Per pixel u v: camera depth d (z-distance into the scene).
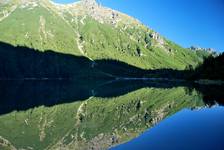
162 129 46.00
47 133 45.81
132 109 77.31
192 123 51.84
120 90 154.25
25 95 110.38
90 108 79.38
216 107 77.94
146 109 76.88
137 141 37.16
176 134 41.47
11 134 44.66
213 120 55.25
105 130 47.78
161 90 150.12
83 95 120.19
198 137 39.00
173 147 33.62
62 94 122.38
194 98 105.25
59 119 60.25
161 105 85.06
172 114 65.19
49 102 91.00
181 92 134.62
